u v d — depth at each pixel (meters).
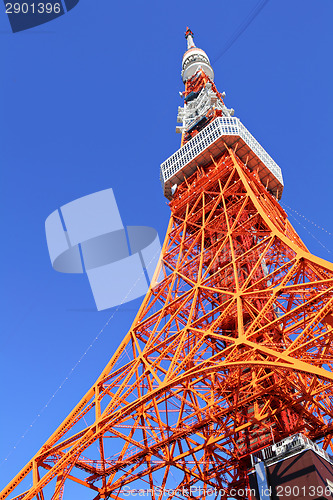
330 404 58.12
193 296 61.69
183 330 55.97
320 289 48.03
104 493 53.28
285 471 47.12
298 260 52.06
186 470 55.56
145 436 55.44
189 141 93.19
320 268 50.56
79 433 54.22
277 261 64.25
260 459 50.41
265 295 53.34
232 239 71.31
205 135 89.94
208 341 61.44
